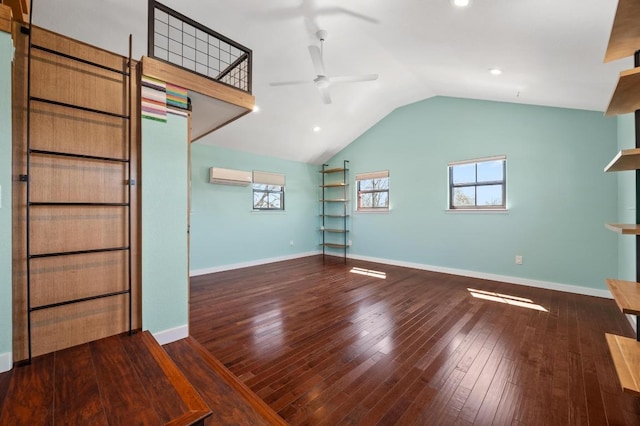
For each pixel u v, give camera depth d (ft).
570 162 12.19
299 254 21.25
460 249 15.43
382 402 5.31
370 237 19.63
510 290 12.57
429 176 16.62
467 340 7.81
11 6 5.07
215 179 15.84
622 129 10.15
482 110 14.61
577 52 7.04
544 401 5.33
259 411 4.90
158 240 6.68
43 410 3.83
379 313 9.82
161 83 6.68
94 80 6.05
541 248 12.92
